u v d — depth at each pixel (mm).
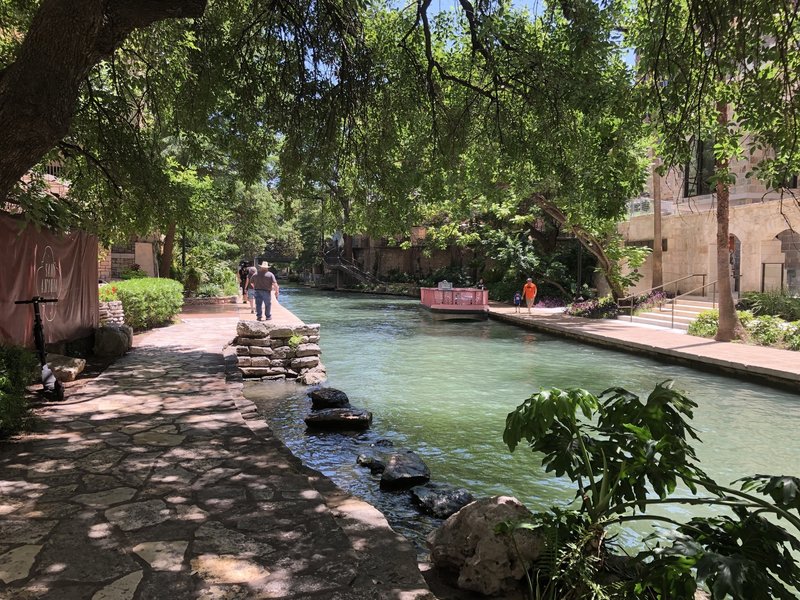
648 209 24172
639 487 3180
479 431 7285
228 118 8164
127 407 6270
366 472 5824
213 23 7750
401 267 48562
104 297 12250
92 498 3746
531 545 3158
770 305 15266
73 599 2543
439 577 3398
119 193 9023
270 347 10938
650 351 13289
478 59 8297
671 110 6094
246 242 37188
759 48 5395
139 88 8672
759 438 6953
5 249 7164
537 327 19266
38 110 4555
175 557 2973
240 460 4570
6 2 7723
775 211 16453
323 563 2971
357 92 7523
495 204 21766
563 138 7020
